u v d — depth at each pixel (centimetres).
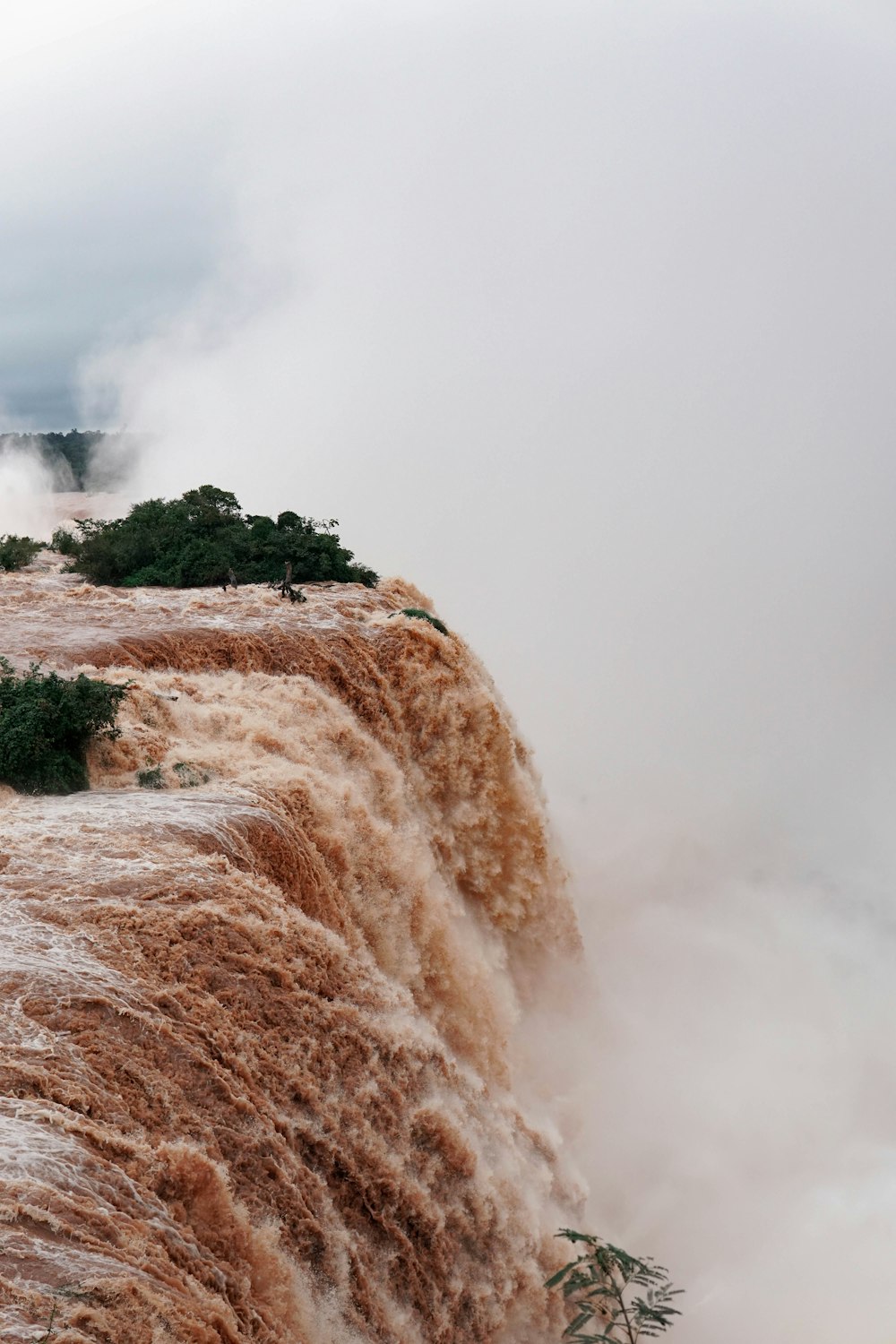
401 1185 1527
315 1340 1199
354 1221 1430
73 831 1723
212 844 1742
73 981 1326
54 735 1994
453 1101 1783
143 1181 1087
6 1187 976
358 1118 1512
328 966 1653
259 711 2538
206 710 2441
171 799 1927
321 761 2467
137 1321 877
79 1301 859
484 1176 1736
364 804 2295
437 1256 1560
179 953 1457
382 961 2181
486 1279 1681
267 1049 1427
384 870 2252
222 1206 1130
